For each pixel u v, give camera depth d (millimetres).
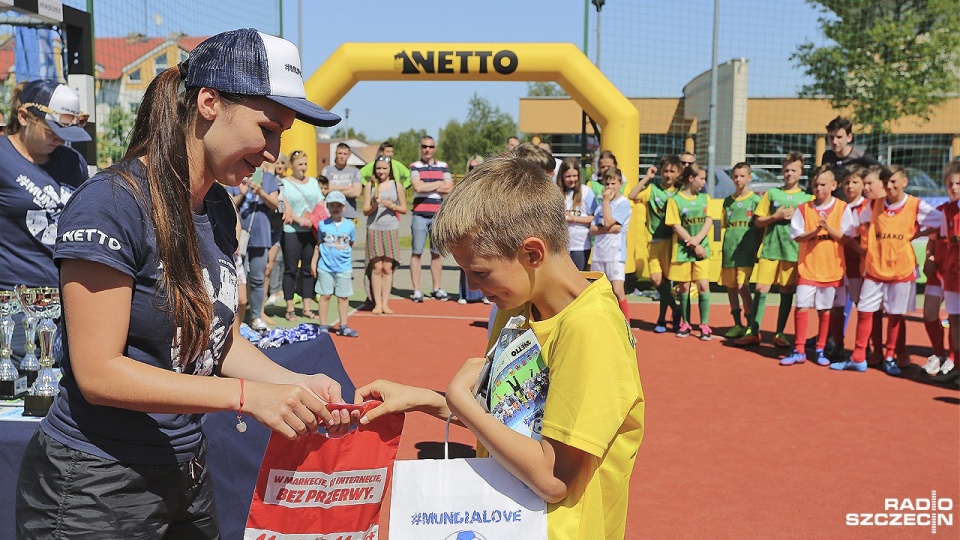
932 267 6707
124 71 7855
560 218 1568
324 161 41188
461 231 1536
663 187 8766
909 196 6547
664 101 12789
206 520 1956
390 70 10859
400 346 7609
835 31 16016
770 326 9109
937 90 16453
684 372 6734
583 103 11023
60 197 3467
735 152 14914
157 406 1553
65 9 4875
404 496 1562
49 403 2699
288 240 8680
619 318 1590
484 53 10805
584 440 1458
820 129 15938
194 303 1649
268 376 1983
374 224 9266
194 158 1670
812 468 4438
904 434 5074
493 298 1619
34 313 2955
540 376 1597
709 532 3605
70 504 1629
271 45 1629
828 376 6648
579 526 1523
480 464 1581
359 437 1741
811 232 6922
